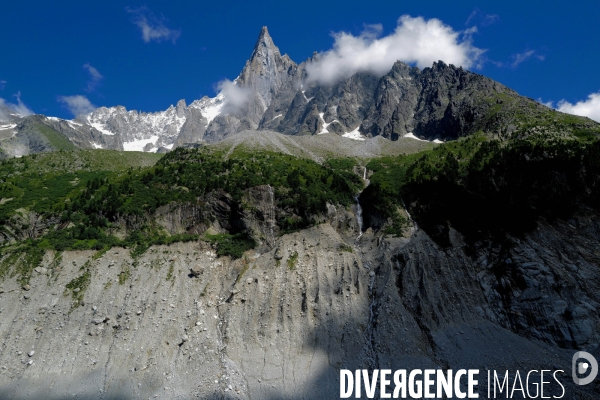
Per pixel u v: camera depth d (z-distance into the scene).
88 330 68.62
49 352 65.44
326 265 79.81
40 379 62.12
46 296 72.00
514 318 69.12
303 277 77.62
